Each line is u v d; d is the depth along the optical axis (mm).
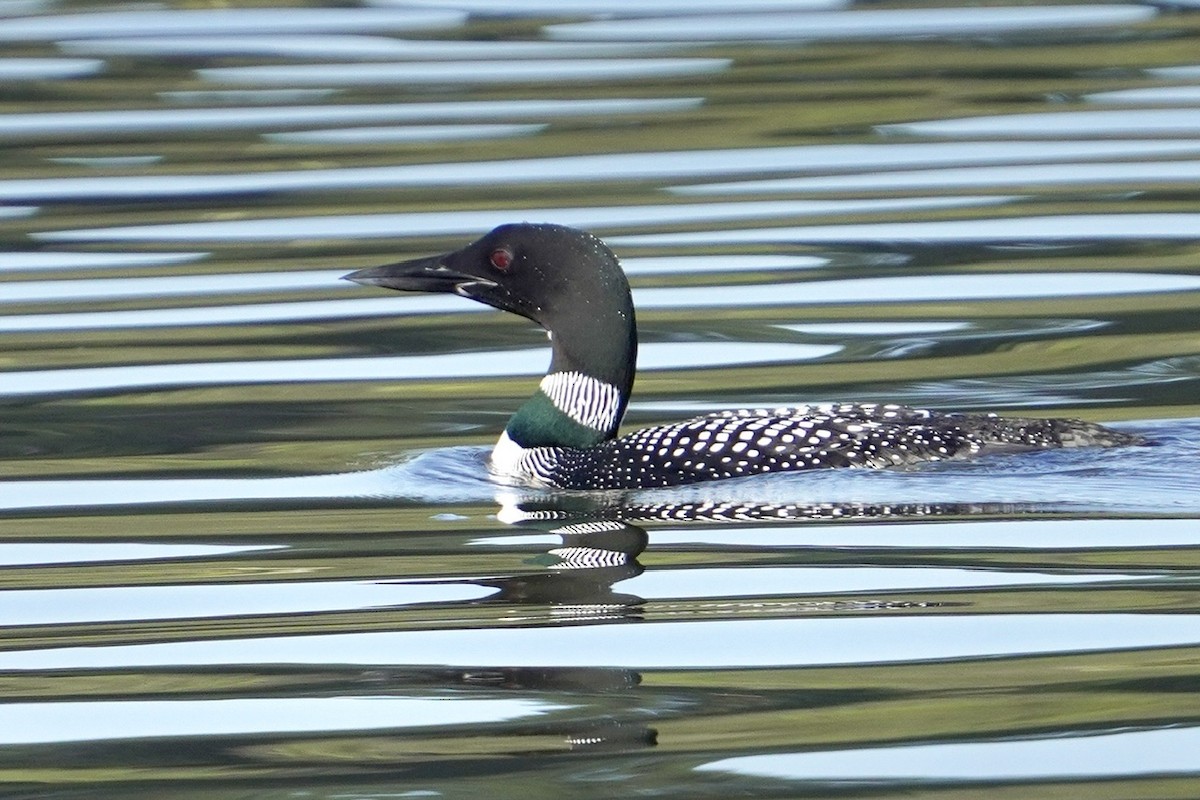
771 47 28031
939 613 9047
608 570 9844
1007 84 25391
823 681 8281
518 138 22922
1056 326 15211
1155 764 7344
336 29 29547
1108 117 23484
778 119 23656
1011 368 14008
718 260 17656
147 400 13648
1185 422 12273
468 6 31375
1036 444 11078
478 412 13344
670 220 19156
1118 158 21375
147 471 11977
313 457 12242
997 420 11352
